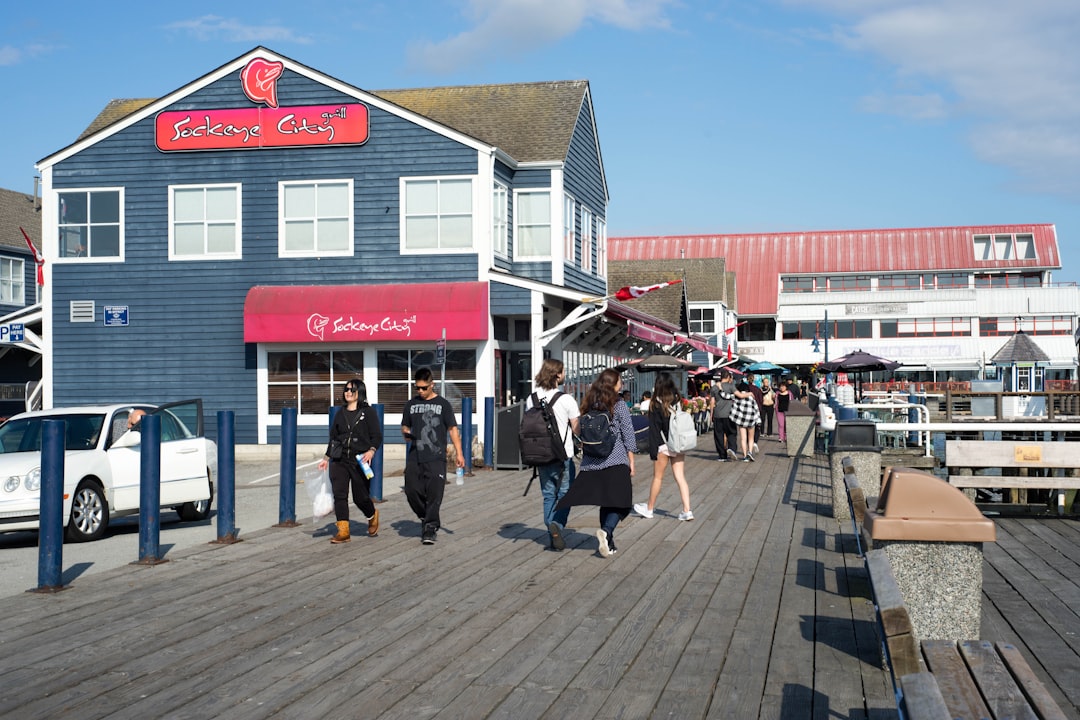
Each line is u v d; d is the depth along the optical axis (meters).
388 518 14.03
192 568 10.27
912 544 6.64
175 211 26.44
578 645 7.18
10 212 44.41
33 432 13.96
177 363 26.27
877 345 84.06
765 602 8.57
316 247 25.83
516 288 24.72
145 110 26.45
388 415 25.16
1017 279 85.56
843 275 87.50
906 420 26.59
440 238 25.30
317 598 8.77
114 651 7.07
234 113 26.09
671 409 13.62
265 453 25.72
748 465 22.64
